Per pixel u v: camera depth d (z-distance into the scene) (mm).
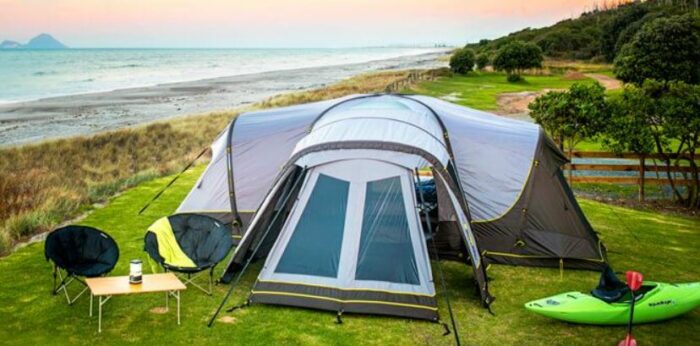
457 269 9625
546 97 16234
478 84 56469
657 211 14156
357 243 7902
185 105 46562
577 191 16141
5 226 11898
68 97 54031
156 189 15828
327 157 8289
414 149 8164
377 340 6984
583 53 95750
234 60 183500
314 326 7355
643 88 14562
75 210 13664
